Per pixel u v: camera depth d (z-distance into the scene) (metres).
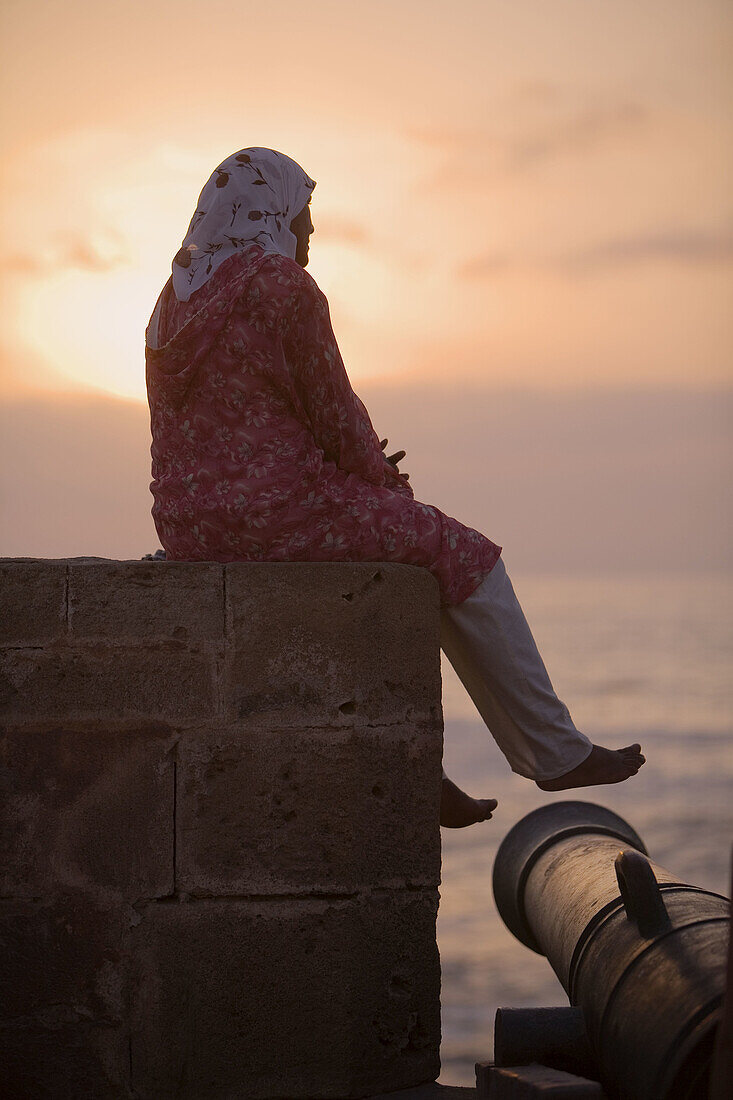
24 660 4.21
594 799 72.19
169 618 4.25
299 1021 4.21
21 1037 4.17
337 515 4.40
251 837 4.23
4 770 4.20
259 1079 4.19
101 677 4.22
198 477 4.42
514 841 6.15
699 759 94.12
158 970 4.18
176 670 4.24
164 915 4.20
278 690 4.27
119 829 4.21
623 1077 3.68
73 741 4.21
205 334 4.30
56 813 4.20
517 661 4.65
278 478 4.32
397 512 4.47
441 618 4.69
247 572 4.27
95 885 4.20
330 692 4.28
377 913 4.29
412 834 4.37
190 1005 4.18
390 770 4.35
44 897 4.19
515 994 31.14
